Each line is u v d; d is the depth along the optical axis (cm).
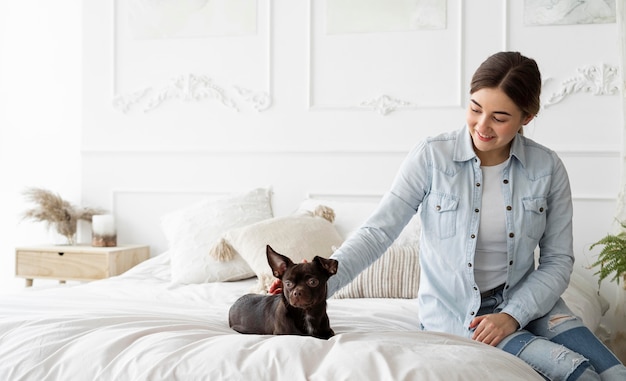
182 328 162
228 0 394
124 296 257
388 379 123
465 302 187
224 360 134
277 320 158
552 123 353
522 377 136
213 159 397
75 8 432
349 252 181
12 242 445
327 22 380
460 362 132
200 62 399
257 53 391
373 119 376
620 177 334
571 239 192
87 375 138
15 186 443
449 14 365
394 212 191
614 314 322
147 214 408
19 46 442
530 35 355
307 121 384
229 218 330
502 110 170
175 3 402
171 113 404
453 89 365
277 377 129
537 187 188
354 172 378
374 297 264
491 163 191
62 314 175
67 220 405
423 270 197
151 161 407
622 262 272
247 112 393
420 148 197
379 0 373
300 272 150
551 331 177
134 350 142
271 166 389
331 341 144
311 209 336
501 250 187
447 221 188
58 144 436
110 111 413
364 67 376
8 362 147
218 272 305
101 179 415
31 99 440
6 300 218
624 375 161
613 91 344
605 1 345
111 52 411
